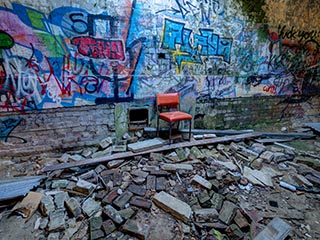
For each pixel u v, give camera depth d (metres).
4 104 2.57
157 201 1.93
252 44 3.91
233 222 1.80
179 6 3.19
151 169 2.43
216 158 2.85
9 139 2.67
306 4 4.16
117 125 3.21
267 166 2.79
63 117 2.87
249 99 4.18
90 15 2.72
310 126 4.30
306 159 2.95
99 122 3.09
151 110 3.38
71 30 2.68
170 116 2.95
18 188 2.06
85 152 2.88
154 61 3.22
